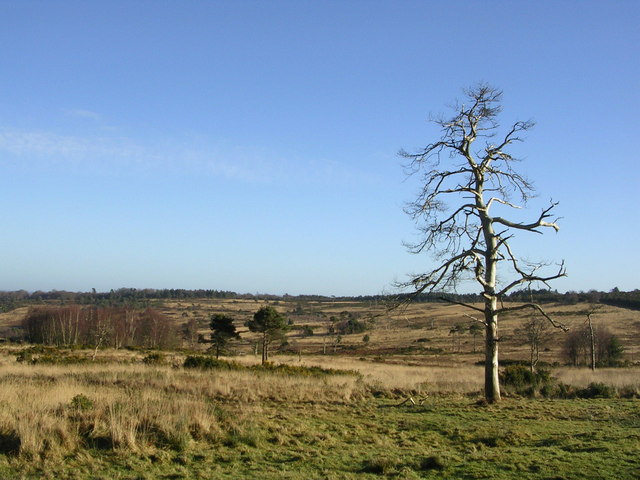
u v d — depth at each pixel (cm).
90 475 823
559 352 6188
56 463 869
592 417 1406
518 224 1739
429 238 1892
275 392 1791
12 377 1898
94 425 1014
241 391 1770
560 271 1680
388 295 1891
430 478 841
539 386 2033
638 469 841
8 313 13588
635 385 2091
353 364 4497
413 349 7381
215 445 1012
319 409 1519
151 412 1098
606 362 4994
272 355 6344
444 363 5219
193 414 1126
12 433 953
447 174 1867
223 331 4728
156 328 7775
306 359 5297
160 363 3003
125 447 949
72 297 18988
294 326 10775
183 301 18125
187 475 838
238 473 857
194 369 2572
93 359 3075
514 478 823
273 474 848
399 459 941
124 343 7344
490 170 1852
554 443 1066
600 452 964
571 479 805
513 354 6450
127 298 18400
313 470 883
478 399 1734
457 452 1019
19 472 820
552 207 1681
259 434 1102
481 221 1800
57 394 1271
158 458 916
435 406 1622
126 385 1783
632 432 1160
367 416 1434
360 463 931
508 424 1313
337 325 9350
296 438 1111
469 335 8581
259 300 19800
